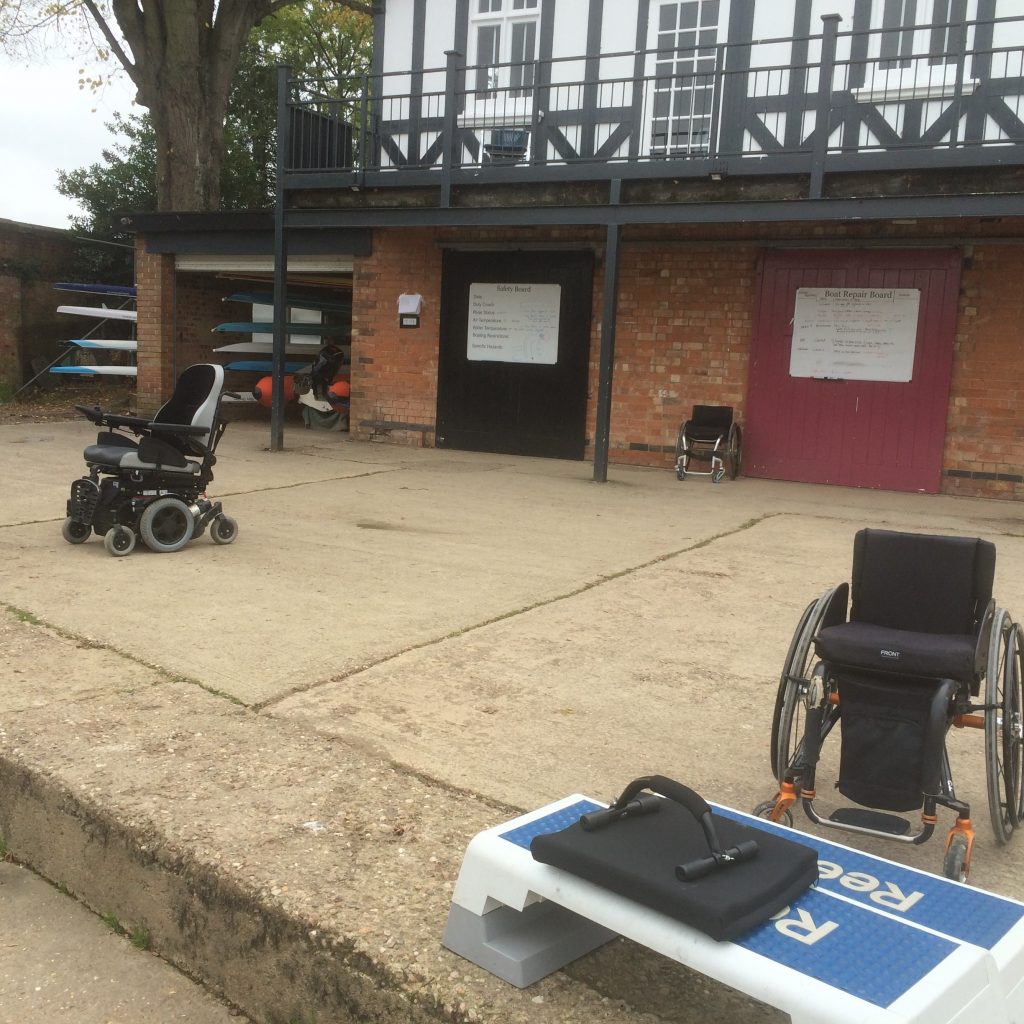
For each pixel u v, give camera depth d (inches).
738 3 445.7
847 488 432.8
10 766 132.8
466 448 517.0
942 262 412.8
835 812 119.3
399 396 530.9
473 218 431.2
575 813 96.4
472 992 86.3
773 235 440.5
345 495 365.7
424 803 124.6
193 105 689.6
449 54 433.4
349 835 115.1
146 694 159.8
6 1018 102.0
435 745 146.0
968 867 112.6
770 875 78.4
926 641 118.1
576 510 349.7
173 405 278.2
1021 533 332.8
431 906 100.3
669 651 194.4
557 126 472.1
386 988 89.9
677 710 163.9
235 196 1125.7
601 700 167.2
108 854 119.1
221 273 596.7
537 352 495.5
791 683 122.0
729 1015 83.9
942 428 419.5
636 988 87.4
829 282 432.8
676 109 464.4
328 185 474.0
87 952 114.0
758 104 441.1
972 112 386.3
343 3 706.8
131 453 256.4
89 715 149.3
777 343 445.4
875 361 428.8
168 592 223.9
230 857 109.0
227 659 179.2
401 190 475.5
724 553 285.6
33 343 752.3
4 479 378.6
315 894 102.0
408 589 233.8
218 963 106.7
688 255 459.5
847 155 375.6
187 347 615.8
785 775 119.9
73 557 255.8
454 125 440.5
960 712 117.0
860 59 403.2
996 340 407.8
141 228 581.6
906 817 131.0
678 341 465.7
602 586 242.8
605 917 78.5
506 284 498.0
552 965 89.4
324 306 663.8
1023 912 80.0
